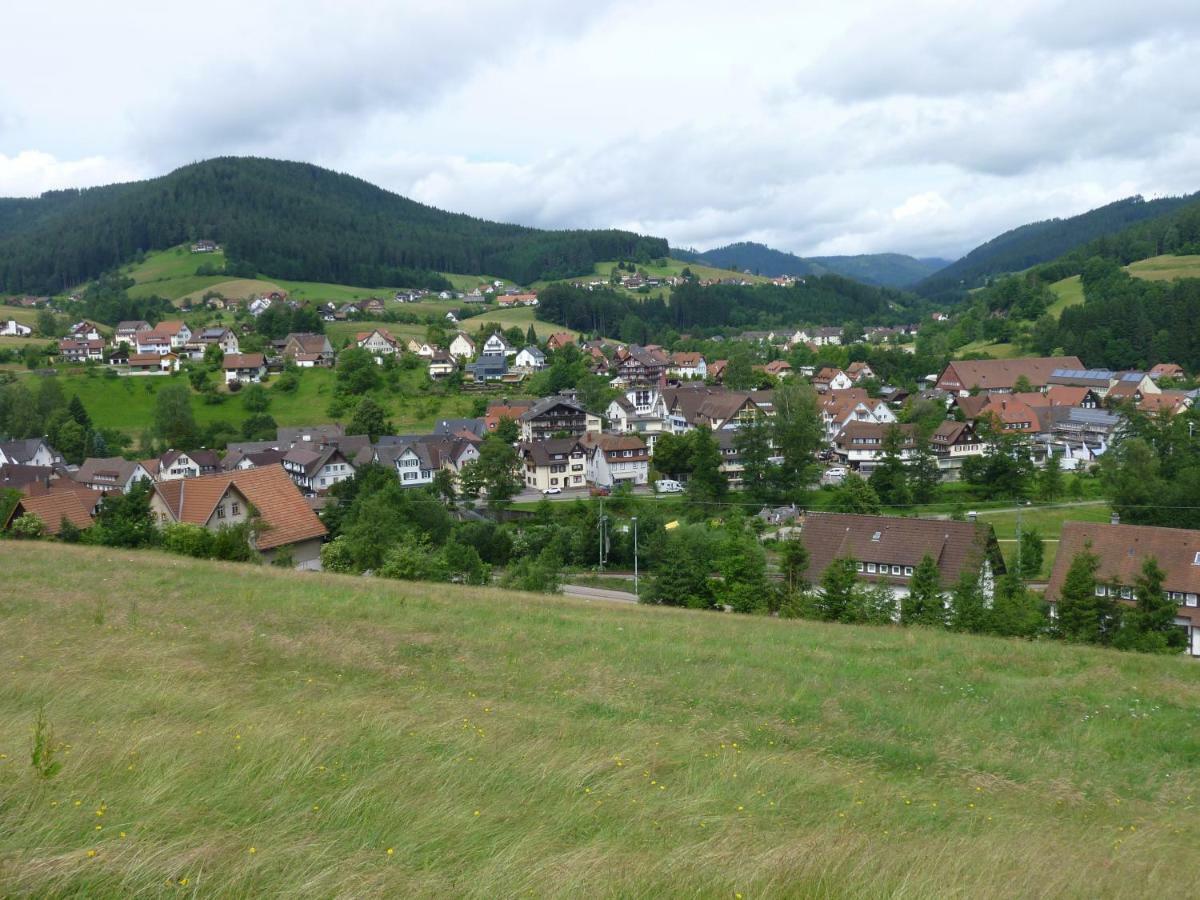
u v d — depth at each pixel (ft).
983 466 334.65
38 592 90.94
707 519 307.78
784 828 38.88
